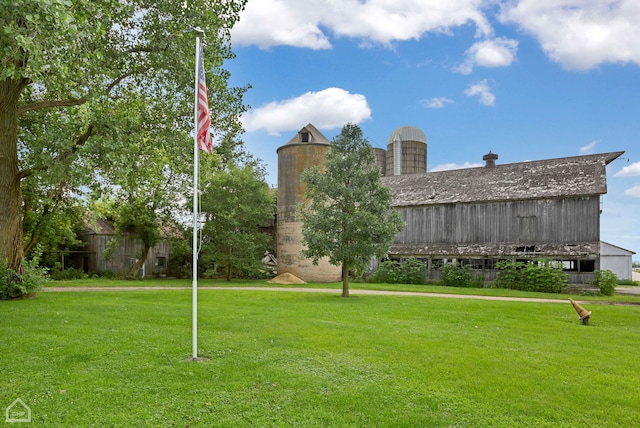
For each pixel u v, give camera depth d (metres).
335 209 20.95
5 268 16.12
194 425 5.34
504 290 28.23
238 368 7.61
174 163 19.03
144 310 14.27
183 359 8.11
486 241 34.38
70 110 15.76
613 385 7.17
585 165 33.41
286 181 35.94
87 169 13.88
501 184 35.59
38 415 5.45
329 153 21.23
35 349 8.52
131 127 16.12
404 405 6.12
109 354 8.29
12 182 16.28
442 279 34.38
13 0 8.12
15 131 16.20
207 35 17.17
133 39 18.20
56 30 9.59
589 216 30.58
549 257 30.80
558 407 6.19
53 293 19.81
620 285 40.19
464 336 10.90
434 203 36.75
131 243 41.28
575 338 10.99
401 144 62.03
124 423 5.32
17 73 11.95
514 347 9.77
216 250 37.31
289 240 35.62
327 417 5.64
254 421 5.48
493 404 6.25
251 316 13.44
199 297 19.58
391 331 11.30
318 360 8.23
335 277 35.44
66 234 34.28
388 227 19.98
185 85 17.47
